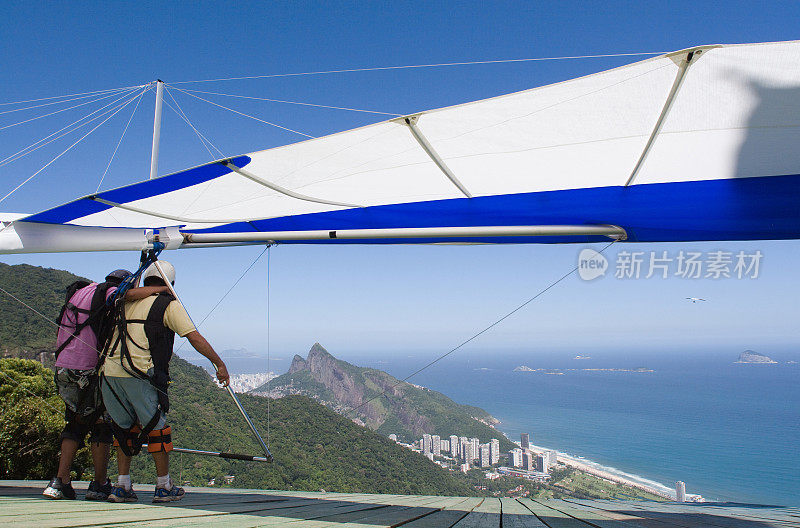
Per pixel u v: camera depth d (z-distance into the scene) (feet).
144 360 7.70
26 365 33.63
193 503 8.12
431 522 7.32
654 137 9.15
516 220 12.71
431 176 11.18
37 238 11.05
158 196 11.55
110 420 8.17
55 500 7.04
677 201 10.64
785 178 9.58
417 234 10.85
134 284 8.56
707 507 17.66
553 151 9.86
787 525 9.03
